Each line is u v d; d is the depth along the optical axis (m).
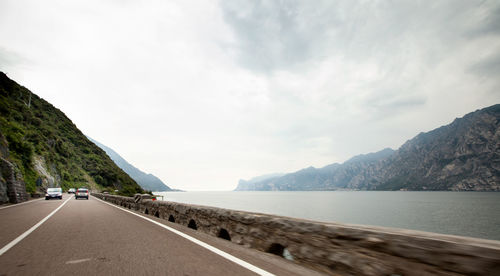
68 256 4.62
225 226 6.18
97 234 6.93
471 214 82.69
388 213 84.19
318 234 3.73
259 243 4.95
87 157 105.00
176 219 9.48
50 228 8.07
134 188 114.88
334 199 194.25
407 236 2.70
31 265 4.08
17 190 24.48
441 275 2.37
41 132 82.12
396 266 2.73
